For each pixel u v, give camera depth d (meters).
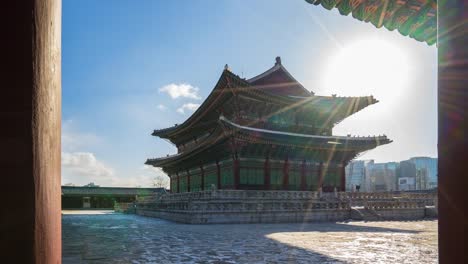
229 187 49.53
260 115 53.25
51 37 2.14
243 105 51.19
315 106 55.97
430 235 27.45
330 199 47.44
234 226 35.88
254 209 40.06
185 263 15.92
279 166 51.84
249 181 48.69
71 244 22.78
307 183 53.72
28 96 1.94
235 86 46.62
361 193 52.19
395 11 7.71
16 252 1.86
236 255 17.88
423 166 143.38
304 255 17.77
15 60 1.92
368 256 17.45
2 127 1.88
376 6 7.78
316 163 55.16
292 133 52.91
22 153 1.90
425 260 16.39
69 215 68.00
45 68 2.07
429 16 7.56
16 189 1.87
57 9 2.24
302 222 42.03
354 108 58.25
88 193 102.88
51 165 2.11
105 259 17.09
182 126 66.94
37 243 1.95
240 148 47.59
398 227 35.28
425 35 8.24
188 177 66.38
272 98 50.94
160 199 59.59
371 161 152.50
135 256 17.86
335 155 56.94
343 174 57.41
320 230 31.47
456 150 2.78
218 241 23.50
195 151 54.44
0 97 1.89
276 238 25.05
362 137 56.53
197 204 39.41
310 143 51.16
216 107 54.91
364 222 42.59
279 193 43.94
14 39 1.93
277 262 15.94
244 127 46.91
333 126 61.31
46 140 2.05
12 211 1.86
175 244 22.19
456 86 2.84
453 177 2.79
